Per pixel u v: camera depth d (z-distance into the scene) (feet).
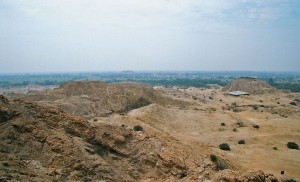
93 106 285.02
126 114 269.85
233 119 279.28
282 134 229.45
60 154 97.19
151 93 358.02
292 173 151.02
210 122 262.88
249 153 183.73
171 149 119.34
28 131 100.12
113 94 324.80
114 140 114.11
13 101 111.04
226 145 190.60
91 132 111.45
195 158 120.26
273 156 179.22
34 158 93.20
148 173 108.37
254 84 593.42
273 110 354.13
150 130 195.62
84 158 100.07
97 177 96.53
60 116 111.96
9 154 90.53
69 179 90.33
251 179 100.58
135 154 113.70
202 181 101.71
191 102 370.73
